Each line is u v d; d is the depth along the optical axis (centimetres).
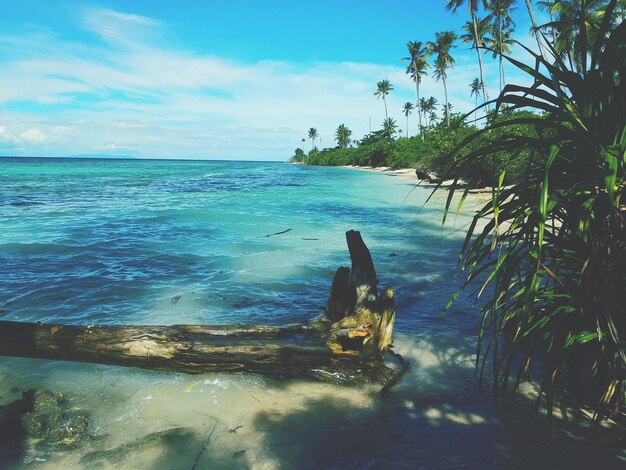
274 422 288
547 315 256
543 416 288
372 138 10731
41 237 997
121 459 248
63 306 539
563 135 230
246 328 380
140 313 516
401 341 430
